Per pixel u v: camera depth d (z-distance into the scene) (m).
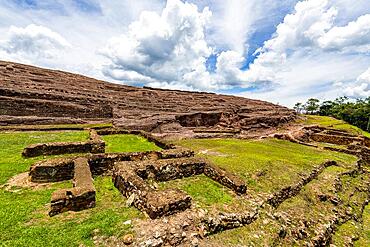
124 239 5.43
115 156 10.50
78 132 18.72
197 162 10.91
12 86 27.88
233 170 11.75
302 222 9.18
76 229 5.70
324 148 25.08
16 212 6.36
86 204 6.89
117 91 45.50
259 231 7.45
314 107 95.44
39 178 8.58
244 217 7.62
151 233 5.77
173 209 6.79
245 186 9.40
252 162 13.41
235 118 39.38
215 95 70.75
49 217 6.27
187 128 30.41
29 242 5.12
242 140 24.33
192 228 6.45
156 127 27.23
